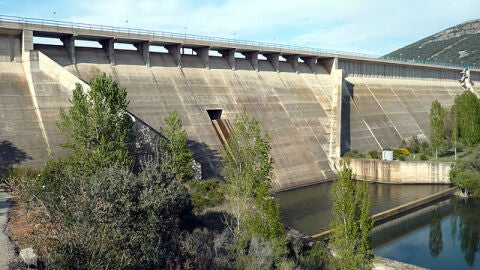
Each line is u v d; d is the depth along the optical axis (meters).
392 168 66.25
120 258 19.66
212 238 29.98
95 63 55.69
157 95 57.16
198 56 67.50
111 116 36.78
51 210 21.23
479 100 78.12
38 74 47.69
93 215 20.22
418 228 48.59
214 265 25.33
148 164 28.67
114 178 24.06
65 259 17.97
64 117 37.59
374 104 88.38
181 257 24.70
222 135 59.56
